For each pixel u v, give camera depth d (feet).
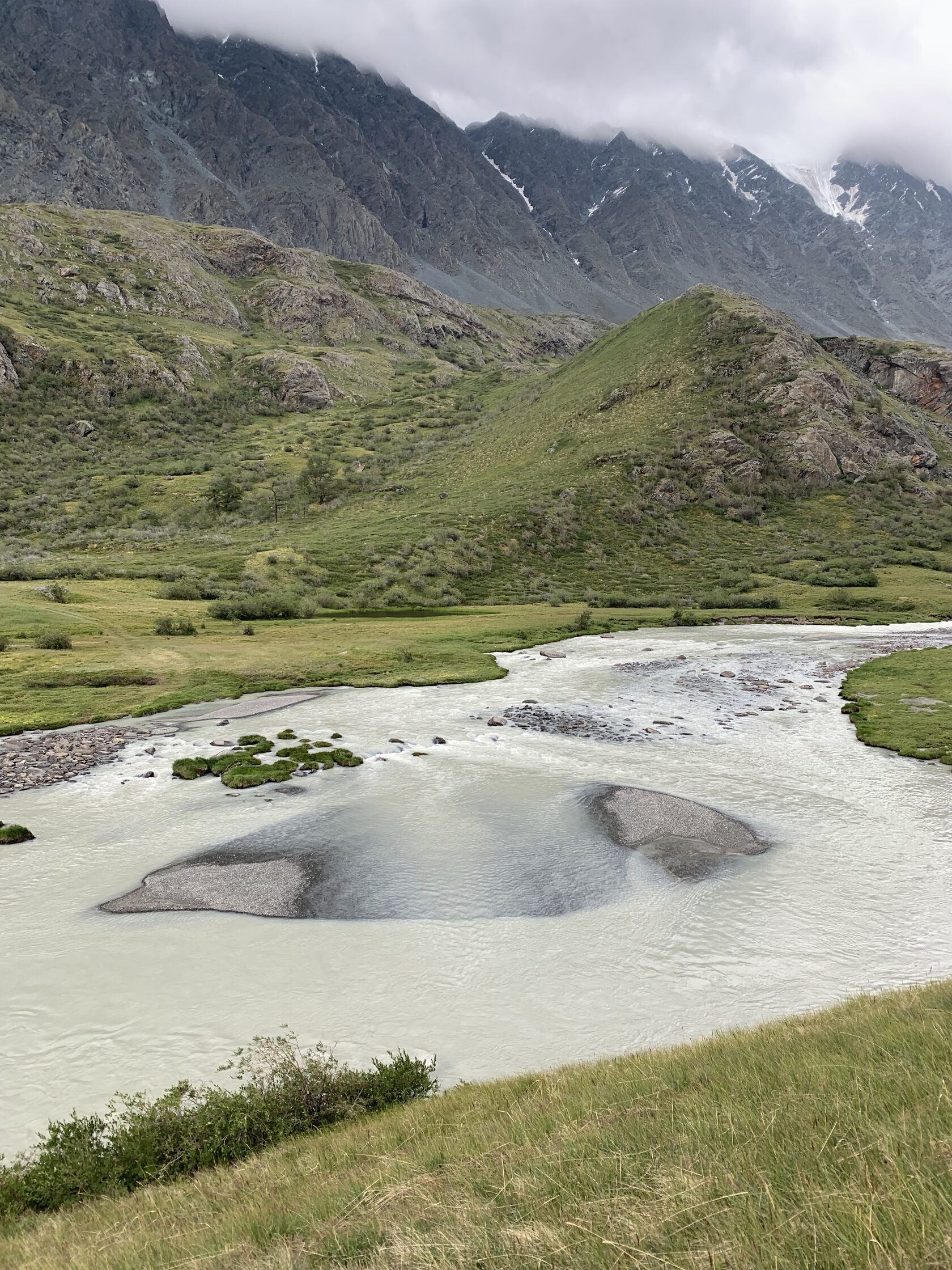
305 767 114.83
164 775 112.88
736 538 475.72
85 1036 48.11
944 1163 16.66
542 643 258.57
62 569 359.05
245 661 208.33
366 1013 50.80
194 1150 33.27
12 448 643.04
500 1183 20.92
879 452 583.17
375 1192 22.25
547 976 55.57
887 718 140.67
